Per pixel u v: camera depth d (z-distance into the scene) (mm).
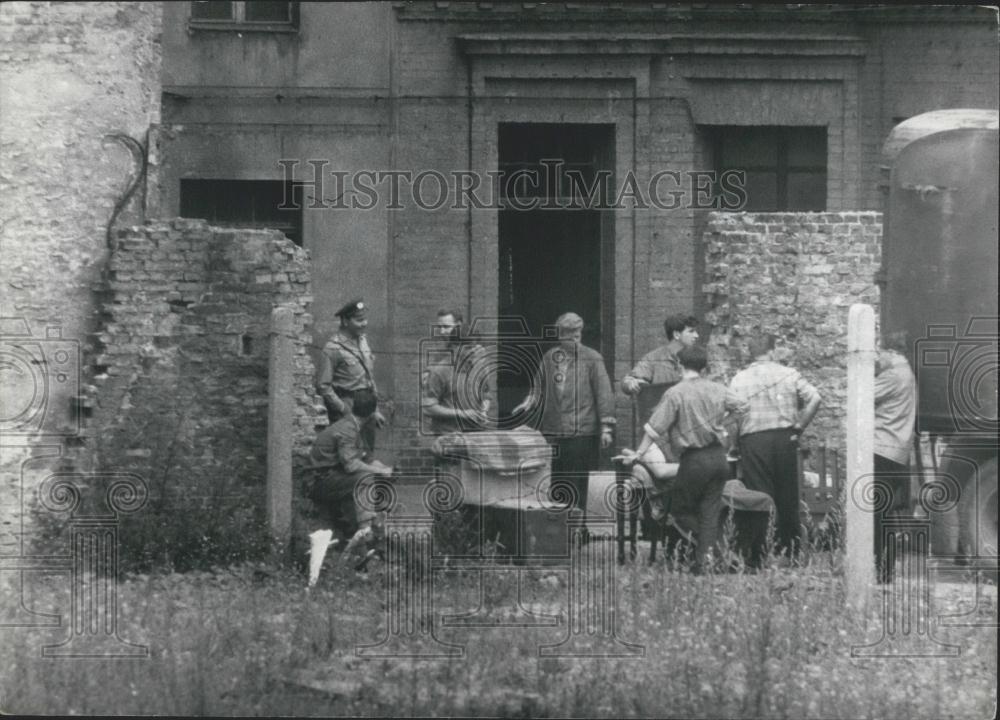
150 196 15664
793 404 14414
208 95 18484
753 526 14055
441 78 18734
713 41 18781
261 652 10547
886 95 18797
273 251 15422
